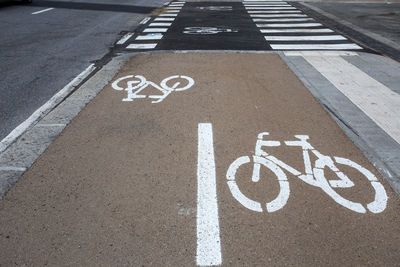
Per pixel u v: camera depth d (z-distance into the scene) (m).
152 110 5.50
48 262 2.71
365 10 17.70
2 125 5.21
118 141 4.53
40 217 3.18
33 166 3.97
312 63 8.26
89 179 3.72
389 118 5.25
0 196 3.46
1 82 7.12
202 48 9.82
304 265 2.68
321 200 3.39
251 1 21.45
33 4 18.39
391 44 10.62
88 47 10.05
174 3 20.19
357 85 6.72
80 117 5.27
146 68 7.79
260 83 6.77
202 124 5.00
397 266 2.67
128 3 19.78
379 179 3.71
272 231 3.02
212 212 3.24
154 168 3.92
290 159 4.09
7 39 10.88
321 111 5.47
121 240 2.92
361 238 2.94
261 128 4.87
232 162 4.03
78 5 18.42
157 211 3.26
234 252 2.81
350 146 4.39
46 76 7.51
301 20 14.70
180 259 2.74
